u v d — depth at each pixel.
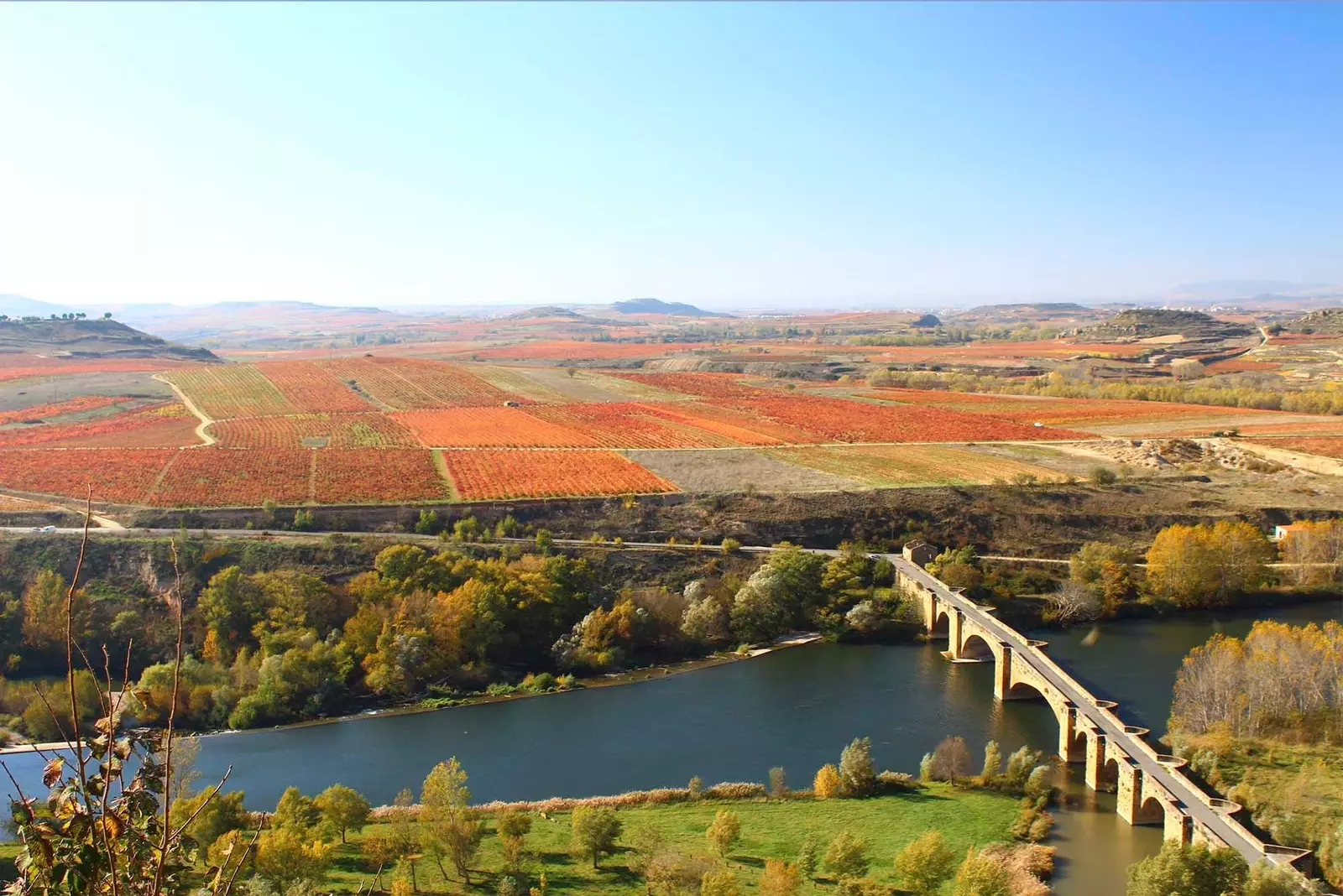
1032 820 73.81
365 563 128.12
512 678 113.25
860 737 93.25
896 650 120.12
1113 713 84.31
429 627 113.81
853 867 62.59
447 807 65.50
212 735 96.56
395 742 94.06
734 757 89.12
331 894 59.72
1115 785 79.62
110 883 14.77
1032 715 97.62
